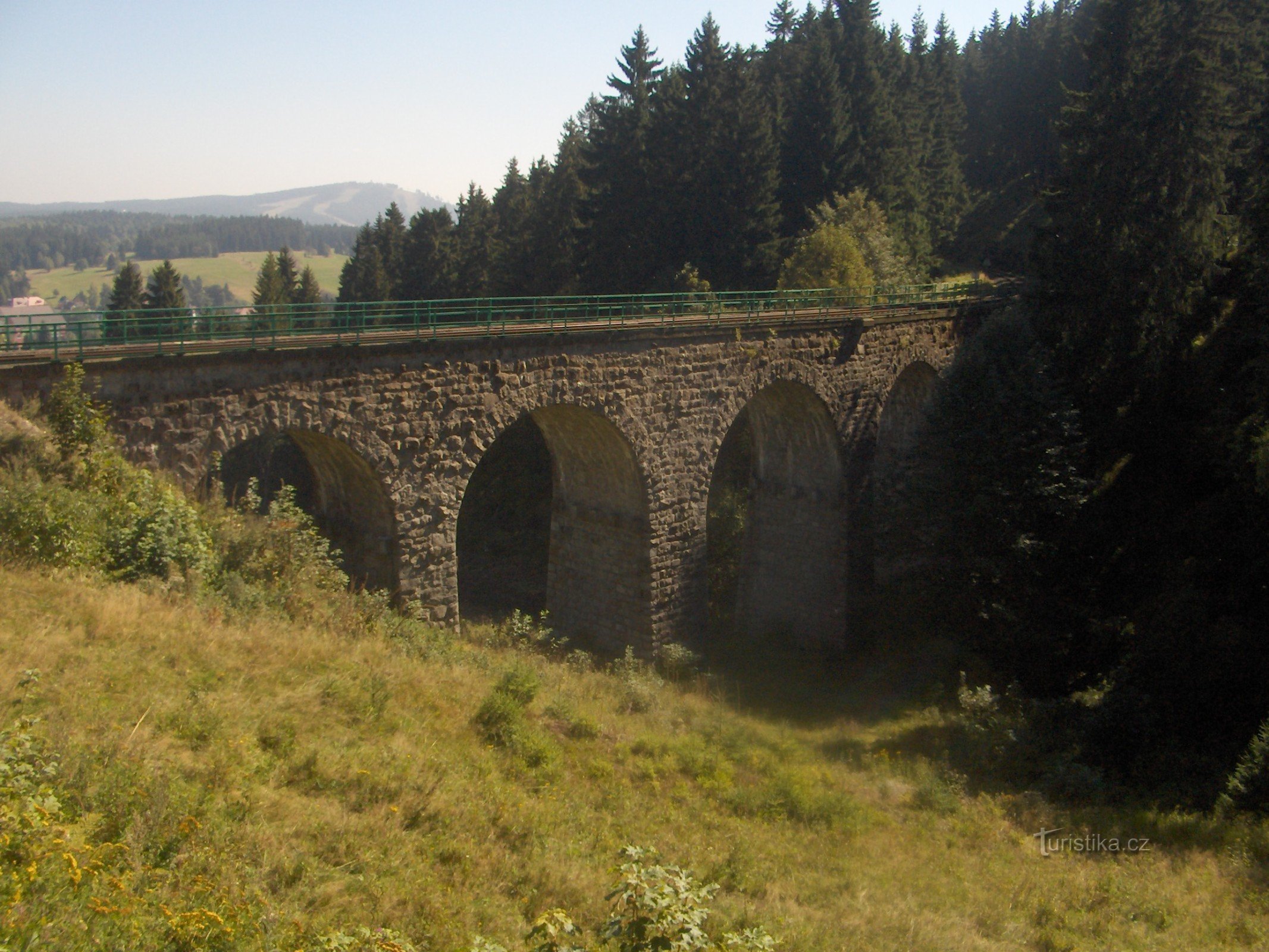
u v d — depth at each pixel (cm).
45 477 1500
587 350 2378
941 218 6894
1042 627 2886
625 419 2508
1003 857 1605
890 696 2841
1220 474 2869
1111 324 3341
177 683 1195
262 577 1748
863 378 3316
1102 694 2630
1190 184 3328
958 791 1944
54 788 823
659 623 2716
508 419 2209
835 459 3288
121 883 705
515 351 2205
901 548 3356
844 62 6725
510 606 4469
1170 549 2989
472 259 7731
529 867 1045
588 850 1177
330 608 1753
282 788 1048
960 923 1264
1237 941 1304
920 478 3253
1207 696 2356
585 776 1491
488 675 1792
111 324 1633
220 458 1733
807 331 3050
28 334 1553
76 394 1548
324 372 1862
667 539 2700
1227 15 3609
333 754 1159
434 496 2083
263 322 1944
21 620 1216
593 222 5906
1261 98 4331
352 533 2117
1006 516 2941
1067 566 3028
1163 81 3347
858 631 3366
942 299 3903
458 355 2086
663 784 1596
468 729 1442
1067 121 3628
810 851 1477
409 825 1067
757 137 5388
